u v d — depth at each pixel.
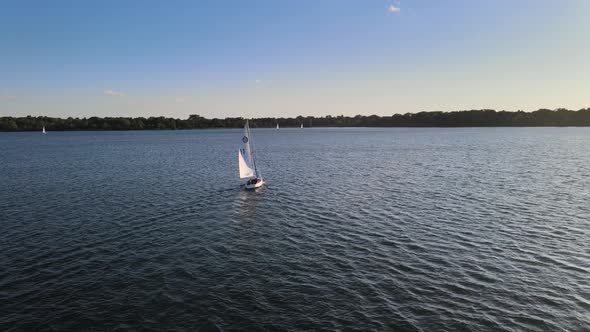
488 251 32.75
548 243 34.69
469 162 96.38
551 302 24.34
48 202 50.88
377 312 23.03
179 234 37.44
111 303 24.06
